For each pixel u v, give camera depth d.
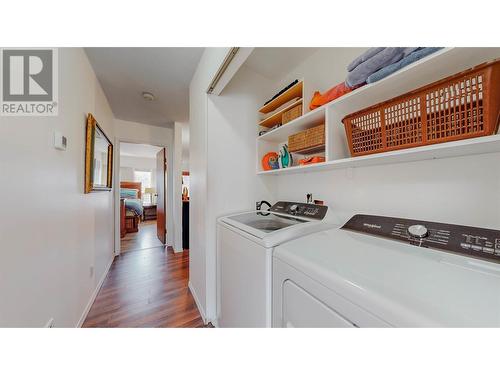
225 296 1.32
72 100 1.34
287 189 1.81
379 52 0.81
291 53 1.56
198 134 1.79
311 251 0.75
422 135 0.72
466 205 0.81
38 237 0.90
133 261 2.85
